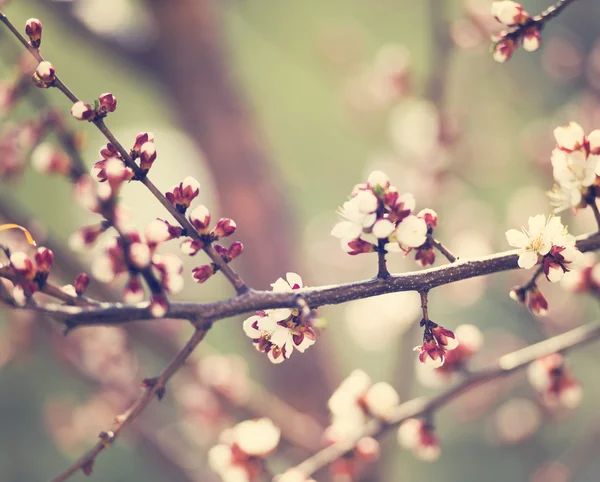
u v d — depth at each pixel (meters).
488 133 1.88
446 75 1.38
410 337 1.31
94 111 0.88
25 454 2.29
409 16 2.34
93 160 1.98
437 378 1.04
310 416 1.48
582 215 1.43
